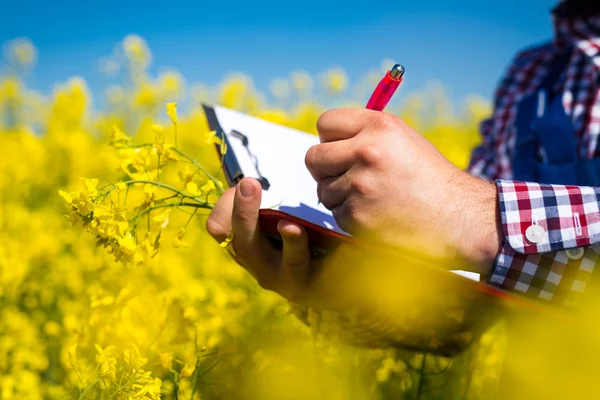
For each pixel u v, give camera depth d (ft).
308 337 6.21
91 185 4.07
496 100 7.07
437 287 3.95
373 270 3.98
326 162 3.74
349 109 3.80
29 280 9.30
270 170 4.63
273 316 6.81
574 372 4.30
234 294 7.32
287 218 3.94
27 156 15.21
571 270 3.78
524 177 6.00
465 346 4.98
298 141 5.07
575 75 5.94
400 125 3.70
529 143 6.08
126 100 20.30
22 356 6.94
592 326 3.75
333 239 3.86
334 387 5.65
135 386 4.29
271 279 4.45
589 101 5.76
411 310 4.40
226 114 4.91
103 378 4.40
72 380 5.32
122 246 4.08
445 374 5.95
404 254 3.63
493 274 3.83
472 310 4.45
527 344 4.48
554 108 5.88
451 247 3.72
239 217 4.10
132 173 4.46
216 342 5.76
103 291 4.91
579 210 3.75
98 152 16.17
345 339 5.07
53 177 15.31
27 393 6.46
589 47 5.80
